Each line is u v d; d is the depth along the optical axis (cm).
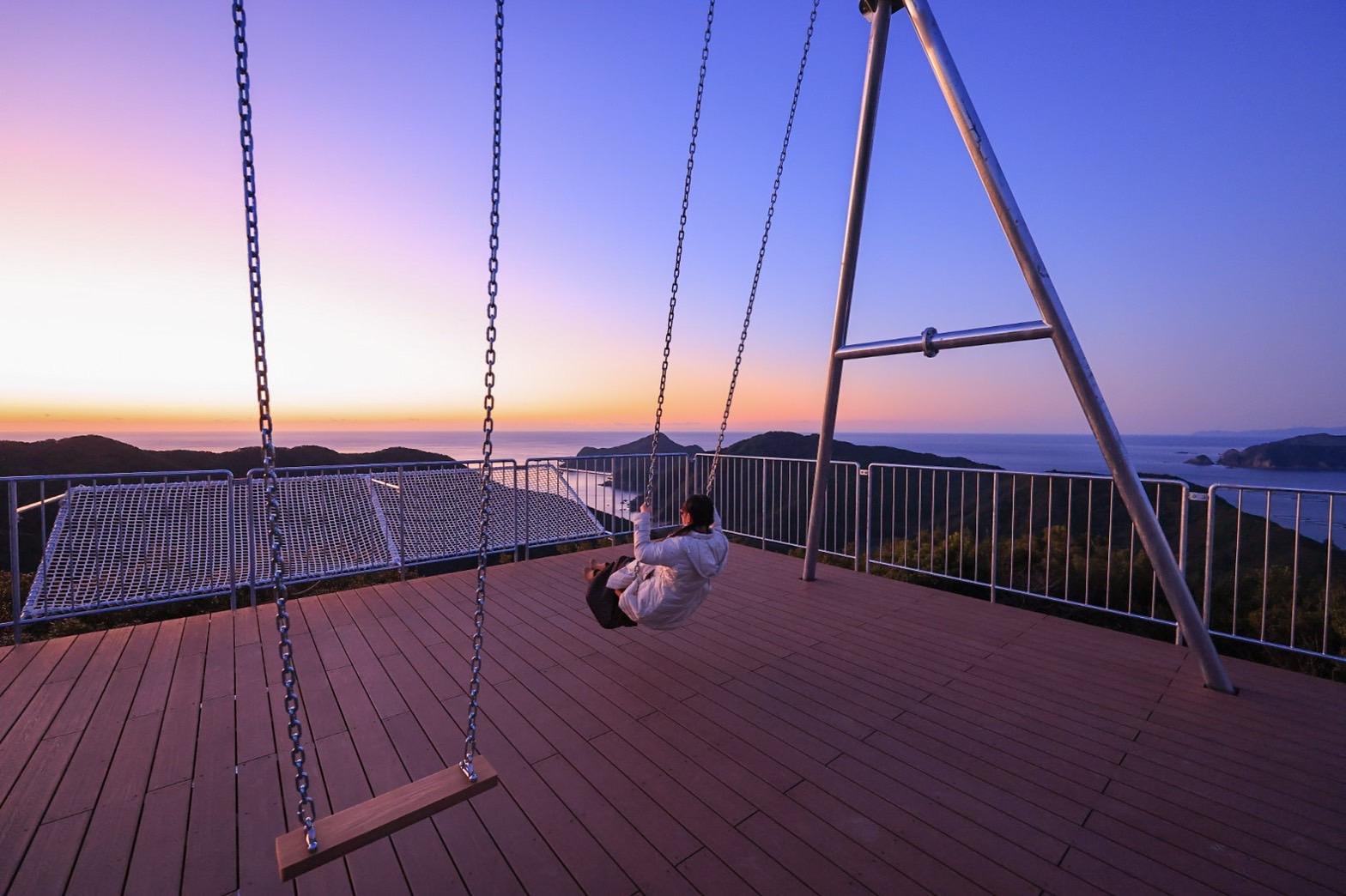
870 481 546
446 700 304
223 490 480
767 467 637
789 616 431
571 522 647
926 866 189
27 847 197
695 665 346
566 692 313
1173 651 369
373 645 378
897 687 319
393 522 543
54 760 250
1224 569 455
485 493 201
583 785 232
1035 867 188
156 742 264
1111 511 400
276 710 294
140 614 552
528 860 192
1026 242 315
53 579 397
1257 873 185
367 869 188
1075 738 268
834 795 226
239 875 186
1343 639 396
